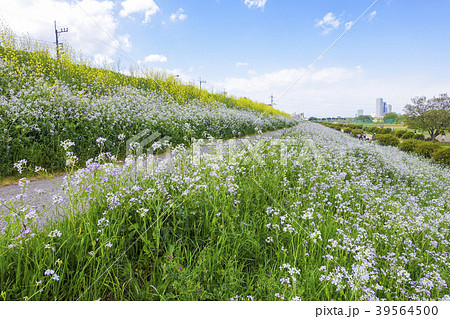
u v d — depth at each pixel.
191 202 3.69
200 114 14.70
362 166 9.28
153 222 3.30
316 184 5.75
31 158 5.89
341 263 3.16
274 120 25.91
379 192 6.83
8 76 9.69
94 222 3.09
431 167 13.18
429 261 3.71
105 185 3.64
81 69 14.62
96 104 9.27
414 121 36.44
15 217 2.64
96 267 2.69
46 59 14.06
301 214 4.26
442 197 7.36
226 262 3.00
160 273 2.77
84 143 7.18
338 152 9.64
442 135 35.34
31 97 7.92
